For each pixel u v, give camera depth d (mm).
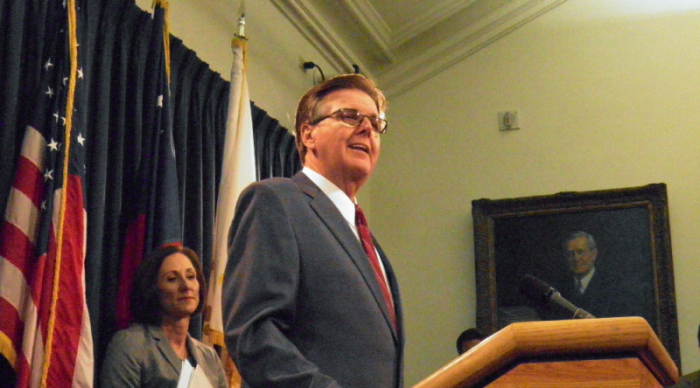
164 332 2701
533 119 5793
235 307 1414
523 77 5906
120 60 3363
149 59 3541
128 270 3148
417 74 6180
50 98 2873
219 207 3795
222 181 3863
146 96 3488
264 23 4992
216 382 2811
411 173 6027
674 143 5402
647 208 5254
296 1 5242
